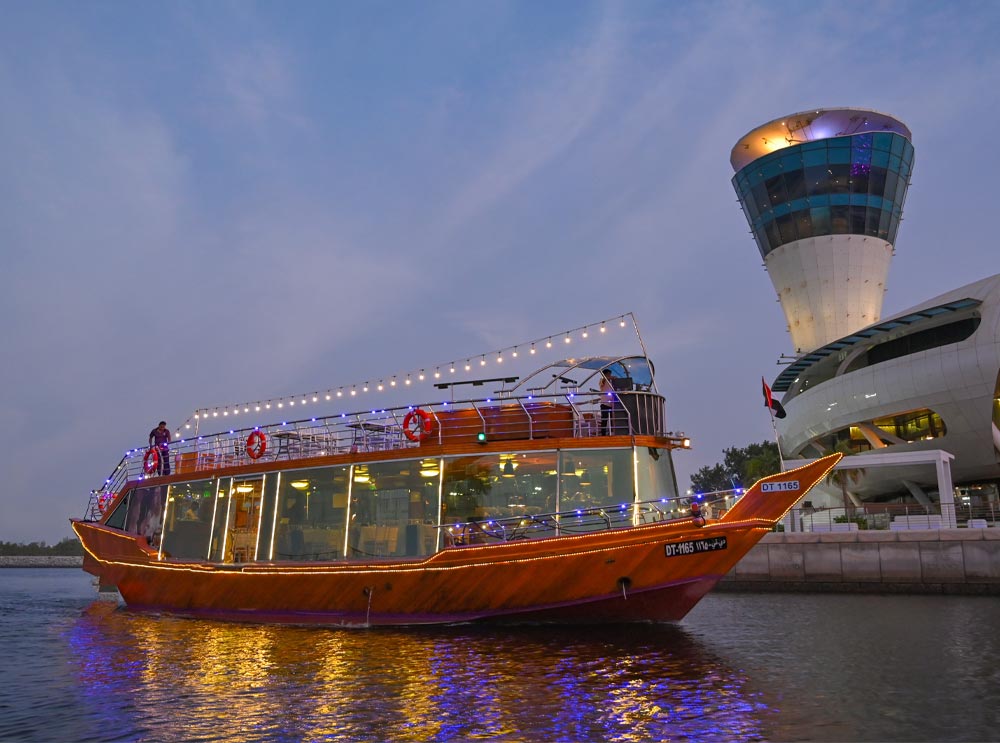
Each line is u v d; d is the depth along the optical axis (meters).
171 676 13.59
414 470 18.67
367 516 19.00
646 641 16.12
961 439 53.25
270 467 20.89
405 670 13.41
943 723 9.92
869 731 9.59
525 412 18.36
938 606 24.61
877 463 39.75
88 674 14.09
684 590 16.22
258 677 13.21
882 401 56.91
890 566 30.09
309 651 15.53
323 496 19.97
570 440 17.61
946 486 37.69
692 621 21.17
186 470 23.89
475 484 18.08
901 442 57.19
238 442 22.97
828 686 12.09
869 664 14.05
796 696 11.41
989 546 28.77
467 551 16.97
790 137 74.56
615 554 16.16
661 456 18.19
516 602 16.94
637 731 9.66
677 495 17.84
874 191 71.50
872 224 71.69
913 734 9.45
